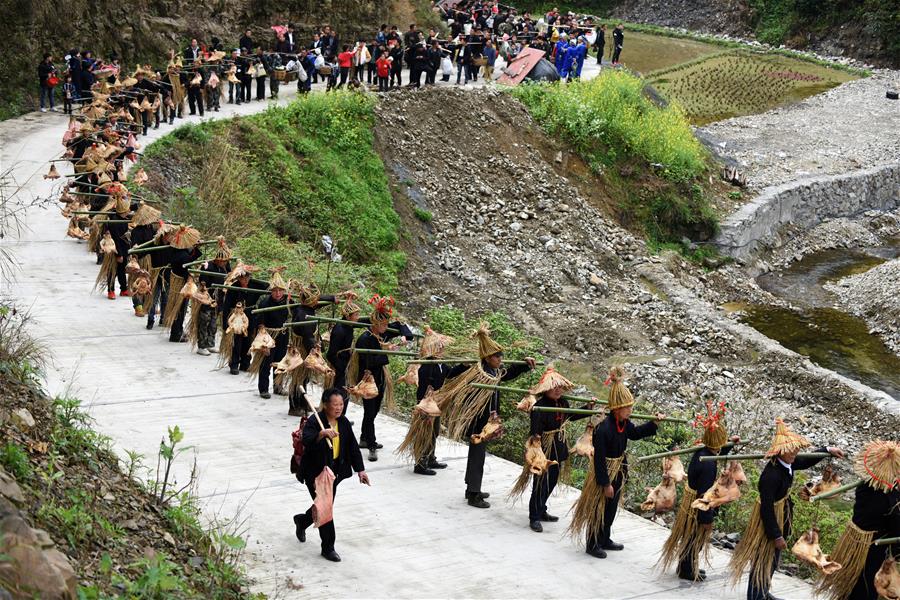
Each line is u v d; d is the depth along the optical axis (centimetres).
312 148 2895
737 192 3588
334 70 3347
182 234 1574
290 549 952
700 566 1003
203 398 1362
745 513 1248
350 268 2412
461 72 3681
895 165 4166
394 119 3145
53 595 625
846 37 6000
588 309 2683
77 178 2109
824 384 2333
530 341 2341
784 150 4266
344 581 896
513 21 4722
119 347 1539
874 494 863
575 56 3938
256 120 2895
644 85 4025
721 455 950
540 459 1012
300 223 2683
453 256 2800
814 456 900
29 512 762
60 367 1411
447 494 1130
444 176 3070
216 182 2520
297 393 1305
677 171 3425
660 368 2345
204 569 852
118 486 928
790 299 3128
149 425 1238
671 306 2762
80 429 1024
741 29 6384
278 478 1116
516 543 1012
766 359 2497
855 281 3228
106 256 1752
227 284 1455
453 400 1106
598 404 1038
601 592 918
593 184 3309
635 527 1093
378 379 1241
